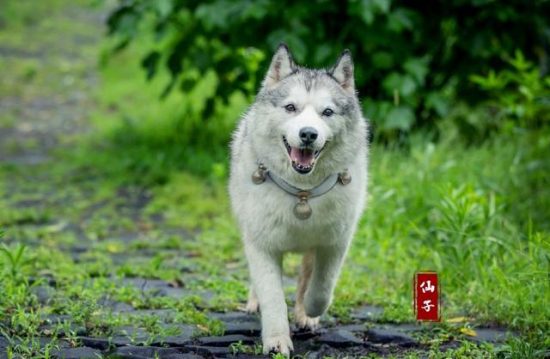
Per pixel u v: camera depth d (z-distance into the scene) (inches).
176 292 357.1
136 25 594.6
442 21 582.2
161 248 449.4
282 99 281.7
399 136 556.7
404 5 582.6
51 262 392.2
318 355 281.7
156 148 679.7
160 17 609.6
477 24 575.8
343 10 562.9
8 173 631.8
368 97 565.0
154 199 557.6
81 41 1259.2
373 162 499.2
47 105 909.2
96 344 275.7
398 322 318.0
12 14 1373.0
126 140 724.0
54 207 538.9
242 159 295.6
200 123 704.4
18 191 582.6
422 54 588.4
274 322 280.5
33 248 427.8
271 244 287.3
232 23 557.6
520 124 533.6
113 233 483.5
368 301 347.6
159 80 988.6
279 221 283.1
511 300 318.7
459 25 583.2
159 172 608.1
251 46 576.4
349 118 285.1
